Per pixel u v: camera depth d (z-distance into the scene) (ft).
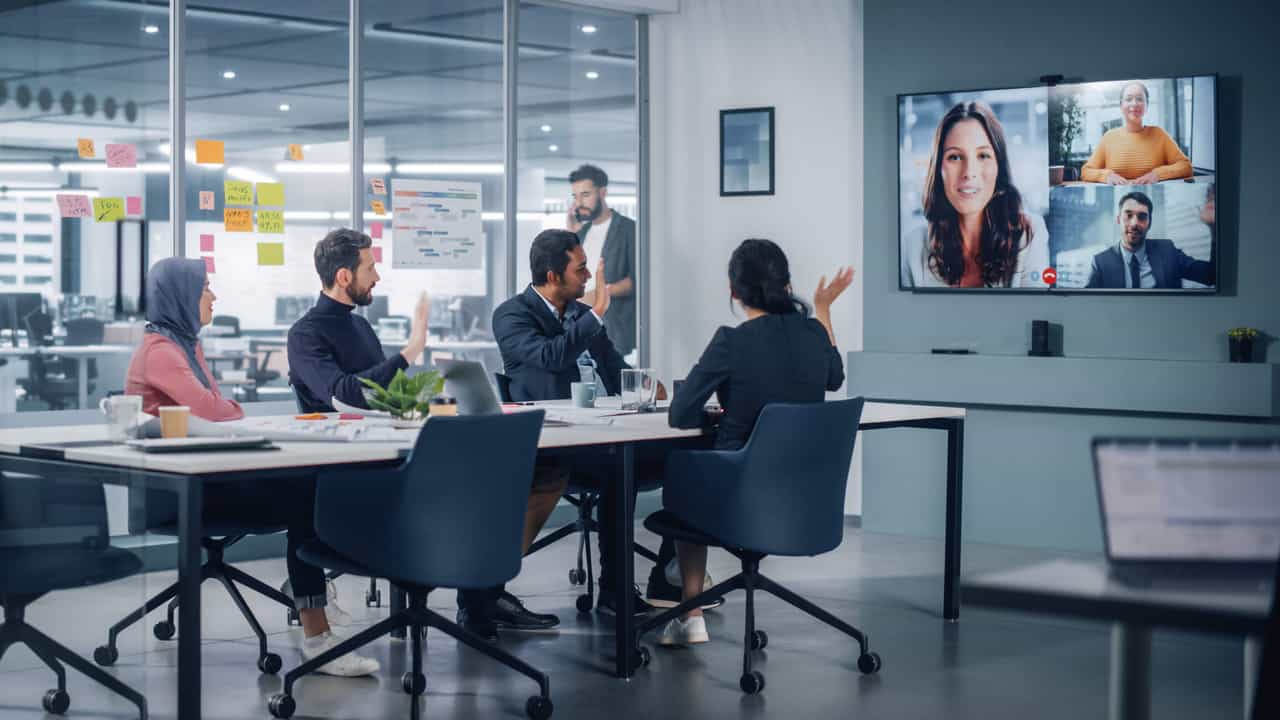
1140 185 18.84
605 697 11.86
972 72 20.48
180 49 18.33
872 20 21.35
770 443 12.10
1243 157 18.29
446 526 10.37
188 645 9.12
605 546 15.38
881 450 21.40
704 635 13.94
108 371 16.78
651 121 23.82
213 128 18.84
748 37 22.76
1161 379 18.42
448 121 21.50
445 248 21.50
